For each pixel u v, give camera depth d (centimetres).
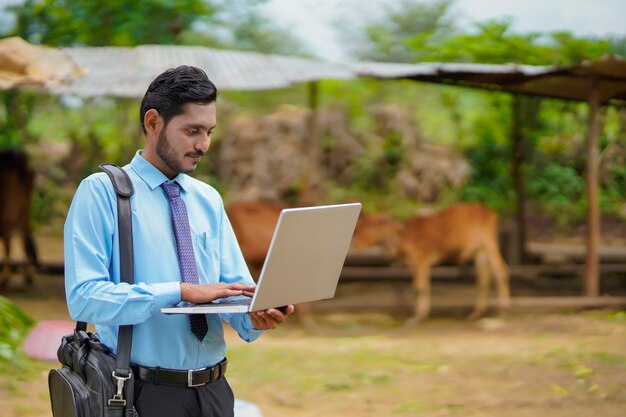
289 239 249
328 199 1494
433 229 981
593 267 1031
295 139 1598
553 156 1600
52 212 1658
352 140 1606
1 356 667
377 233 984
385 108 1653
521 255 1300
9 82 887
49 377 281
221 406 281
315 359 748
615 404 598
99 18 1396
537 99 1359
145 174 275
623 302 1013
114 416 261
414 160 1577
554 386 645
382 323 979
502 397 618
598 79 1023
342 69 968
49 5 1390
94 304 257
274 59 998
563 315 990
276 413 582
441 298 1117
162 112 267
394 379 674
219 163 1622
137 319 257
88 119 1652
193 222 281
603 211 1631
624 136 1479
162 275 270
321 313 1024
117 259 268
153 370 267
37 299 1056
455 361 740
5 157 1112
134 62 964
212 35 1714
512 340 851
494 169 1552
